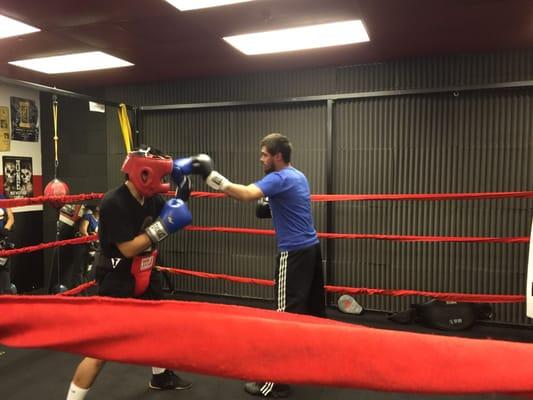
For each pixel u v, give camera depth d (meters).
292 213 2.16
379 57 3.50
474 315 3.30
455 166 3.48
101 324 0.54
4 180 4.24
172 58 3.52
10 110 4.31
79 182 4.65
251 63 3.68
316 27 2.80
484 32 2.90
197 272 3.91
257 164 4.05
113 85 4.49
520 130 3.31
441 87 3.37
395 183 3.64
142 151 1.64
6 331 0.57
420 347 0.48
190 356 0.51
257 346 0.50
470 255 3.50
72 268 3.99
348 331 0.50
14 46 3.18
